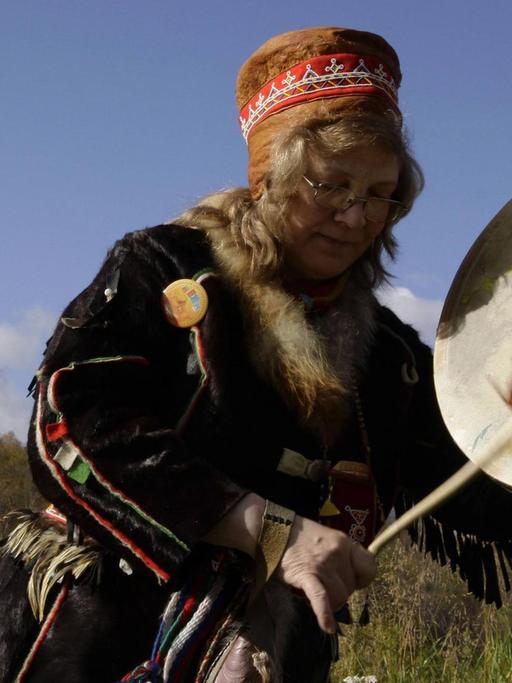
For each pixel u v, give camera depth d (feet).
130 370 7.88
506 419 7.75
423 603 16.28
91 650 8.01
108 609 8.05
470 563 9.42
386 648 15.10
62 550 8.23
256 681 7.66
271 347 8.05
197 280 8.11
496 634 15.07
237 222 8.39
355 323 8.66
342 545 7.34
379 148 8.14
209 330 7.99
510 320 8.19
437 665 14.94
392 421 8.87
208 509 7.43
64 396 7.73
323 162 8.11
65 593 8.13
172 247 8.25
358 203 8.17
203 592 7.86
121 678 8.00
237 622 7.80
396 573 16.47
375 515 8.57
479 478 9.16
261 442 8.10
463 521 9.28
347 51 8.36
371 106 8.32
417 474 9.39
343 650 15.38
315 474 8.23
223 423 7.97
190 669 7.82
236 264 8.20
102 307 7.98
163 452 7.55
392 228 8.87
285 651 7.99
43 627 8.11
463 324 8.41
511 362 7.98
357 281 8.85
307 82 8.30
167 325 8.05
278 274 8.30
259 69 8.52
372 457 8.72
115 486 7.56
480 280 8.50
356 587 7.41
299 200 8.18
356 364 8.61
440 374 8.34
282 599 7.98
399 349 9.02
